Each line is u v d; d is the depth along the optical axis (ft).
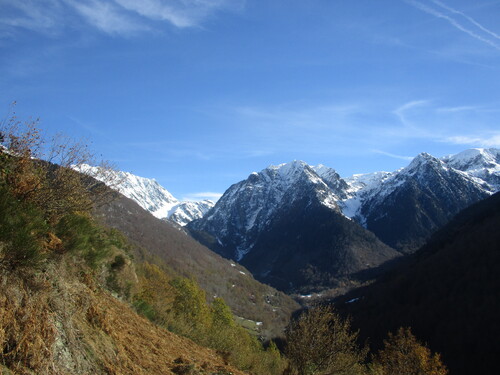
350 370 48.34
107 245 34.42
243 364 42.65
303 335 47.16
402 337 78.18
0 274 16.75
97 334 21.79
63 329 19.01
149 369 23.36
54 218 25.35
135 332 28.68
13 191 22.00
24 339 16.10
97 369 19.35
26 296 17.42
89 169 29.04
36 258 18.34
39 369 16.12
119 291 37.86
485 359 154.81
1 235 17.69
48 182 25.22
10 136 23.16
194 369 26.00
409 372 73.05
